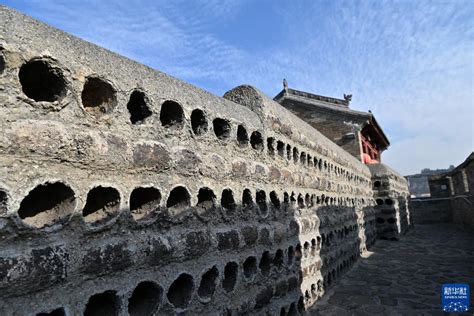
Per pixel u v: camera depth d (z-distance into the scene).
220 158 3.20
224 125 3.45
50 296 1.76
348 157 9.00
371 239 10.38
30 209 2.05
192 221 2.78
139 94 2.49
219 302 2.97
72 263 1.87
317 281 5.34
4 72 1.71
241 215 3.46
